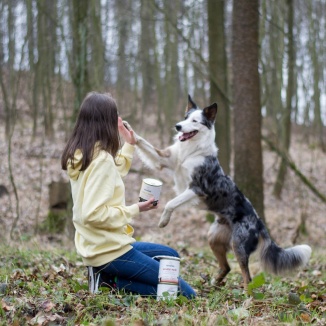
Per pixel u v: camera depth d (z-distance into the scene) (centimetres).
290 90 1522
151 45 1845
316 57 1733
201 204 563
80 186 355
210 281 531
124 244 361
